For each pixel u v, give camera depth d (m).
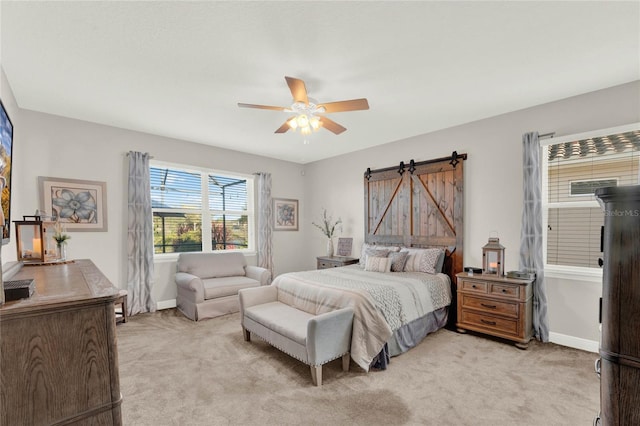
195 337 3.24
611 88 2.80
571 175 3.15
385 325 2.56
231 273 4.66
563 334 3.04
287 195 5.98
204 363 2.65
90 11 1.75
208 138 4.45
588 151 3.01
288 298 3.22
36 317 0.92
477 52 2.21
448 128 3.98
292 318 2.78
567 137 3.04
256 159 5.50
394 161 4.62
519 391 2.21
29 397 0.91
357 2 1.69
